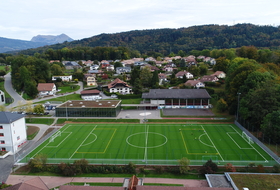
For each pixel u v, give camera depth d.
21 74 140.00
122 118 95.25
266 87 74.88
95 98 129.62
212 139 72.44
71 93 142.00
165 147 66.75
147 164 56.53
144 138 74.12
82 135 77.94
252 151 63.19
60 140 73.62
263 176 48.22
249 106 77.94
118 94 133.12
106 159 59.59
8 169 57.00
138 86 140.50
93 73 187.88
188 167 52.41
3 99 120.56
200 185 48.69
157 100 110.81
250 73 93.00
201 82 138.38
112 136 76.50
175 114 99.50
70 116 98.56
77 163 54.59
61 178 52.59
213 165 52.47
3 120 66.31
